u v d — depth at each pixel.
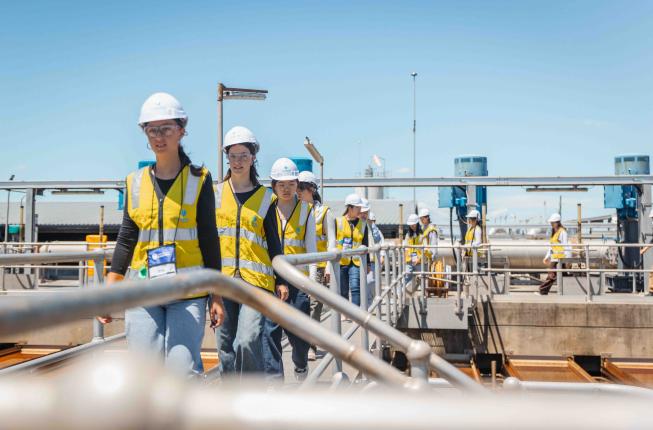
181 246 3.46
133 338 3.40
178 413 0.51
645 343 13.61
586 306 13.84
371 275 10.11
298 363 5.93
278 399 0.56
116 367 0.50
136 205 3.48
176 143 3.47
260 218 4.32
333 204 38.44
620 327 13.72
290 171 5.67
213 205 3.58
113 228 34.75
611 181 19.28
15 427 0.47
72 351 4.73
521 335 13.99
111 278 3.52
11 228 27.53
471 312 14.05
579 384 2.70
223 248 4.33
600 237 33.81
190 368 3.27
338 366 4.27
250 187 4.42
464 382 1.90
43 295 0.75
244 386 0.62
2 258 3.95
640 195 19.48
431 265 15.80
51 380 0.51
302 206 5.80
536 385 2.69
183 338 3.32
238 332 4.15
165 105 3.43
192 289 1.29
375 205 38.09
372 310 5.49
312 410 0.54
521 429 0.49
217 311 3.50
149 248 3.46
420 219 14.98
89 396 0.48
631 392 2.62
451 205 20.86
